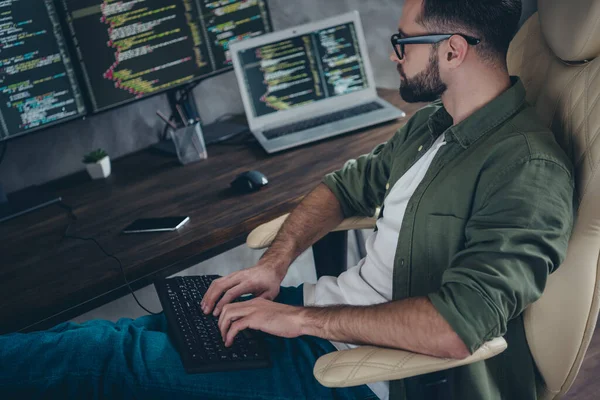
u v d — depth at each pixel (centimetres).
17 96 207
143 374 140
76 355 145
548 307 128
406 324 119
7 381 142
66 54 212
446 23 133
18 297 157
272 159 210
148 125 247
